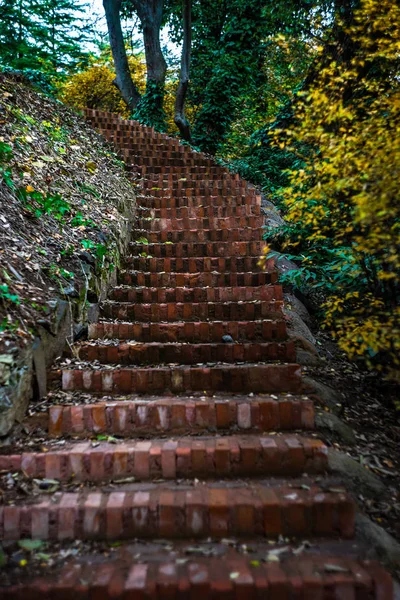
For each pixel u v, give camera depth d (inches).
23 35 543.5
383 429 112.0
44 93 322.7
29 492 82.1
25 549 73.2
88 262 148.7
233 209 224.2
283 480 86.1
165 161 299.0
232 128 450.9
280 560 70.0
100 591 63.8
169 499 78.1
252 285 169.8
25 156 182.5
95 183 207.8
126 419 99.8
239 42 437.7
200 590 63.9
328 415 106.4
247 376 114.7
